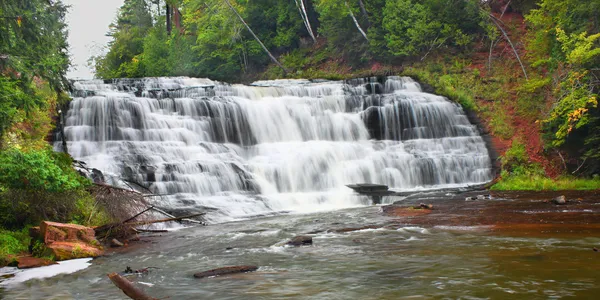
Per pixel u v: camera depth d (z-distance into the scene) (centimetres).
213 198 1919
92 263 1036
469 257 895
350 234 1248
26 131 1952
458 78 3362
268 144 2578
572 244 973
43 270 973
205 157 2258
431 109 2867
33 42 1617
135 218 1488
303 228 1412
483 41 3859
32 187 1245
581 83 2344
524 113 2827
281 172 2262
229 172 2094
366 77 3266
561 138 2472
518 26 3938
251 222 1606
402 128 2867
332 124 2830
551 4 2741
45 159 1300
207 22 5319
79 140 2183
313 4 4931
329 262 924
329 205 2011
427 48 3997
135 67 6050
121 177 1867
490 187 2261
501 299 632
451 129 2845
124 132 2297
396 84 3219
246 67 5209
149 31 6131
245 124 2639
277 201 1984
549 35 2908
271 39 5241
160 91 2725
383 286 730
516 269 785
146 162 2073
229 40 5159
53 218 1314
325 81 3631
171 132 2370
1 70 1442
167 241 1295
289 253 1044
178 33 5650
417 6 4025
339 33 4578
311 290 730
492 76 3334
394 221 1435
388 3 4166
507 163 2466
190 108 2536
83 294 780
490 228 1216
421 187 2395
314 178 2345
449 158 2523
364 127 2867
